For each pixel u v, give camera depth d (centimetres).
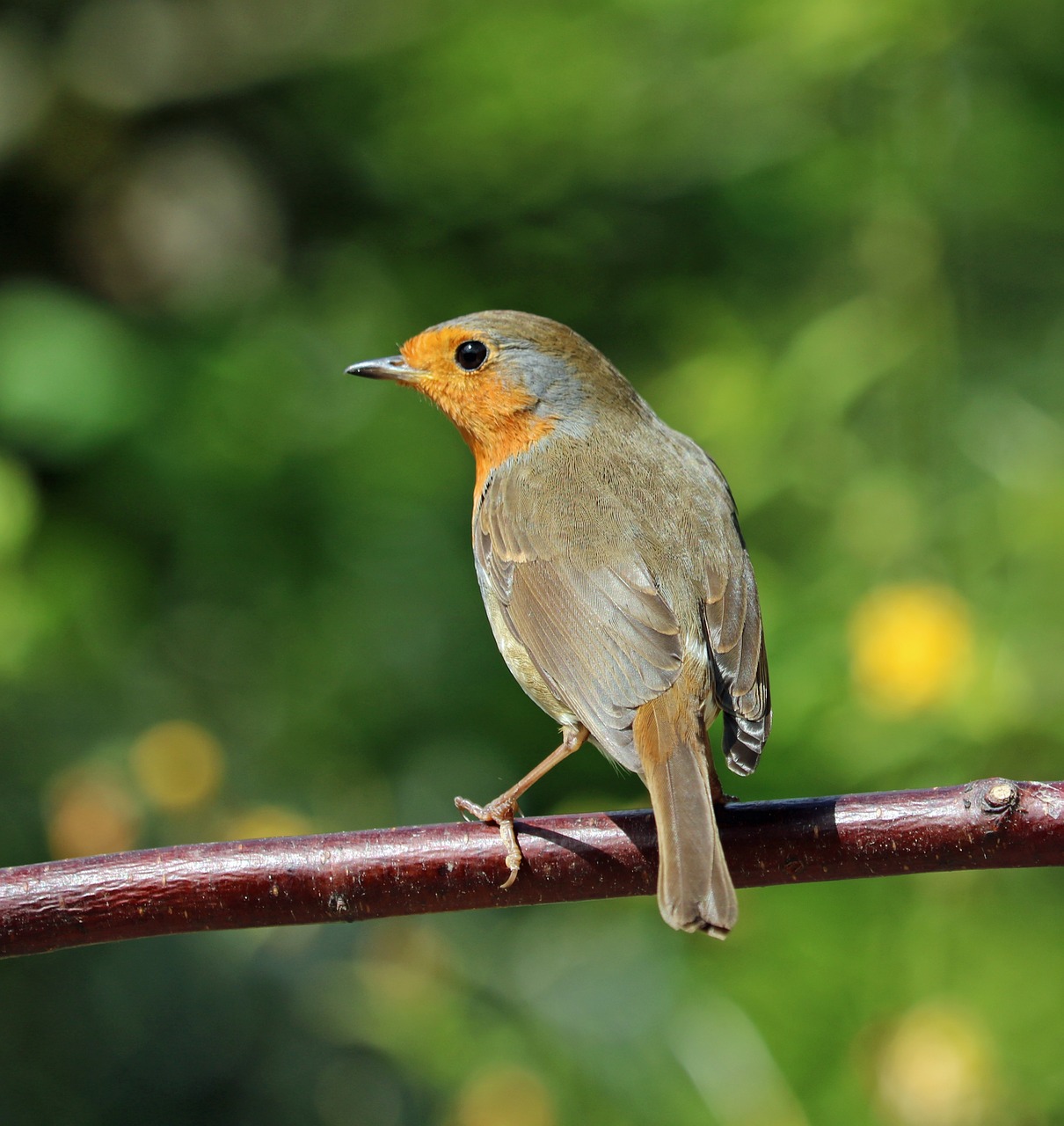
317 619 1268
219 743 1184
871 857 631
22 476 1115
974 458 1054
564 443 773
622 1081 977
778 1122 921
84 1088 1108
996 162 1143
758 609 695
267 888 631
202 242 1552
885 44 1120
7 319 1291
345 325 1396
